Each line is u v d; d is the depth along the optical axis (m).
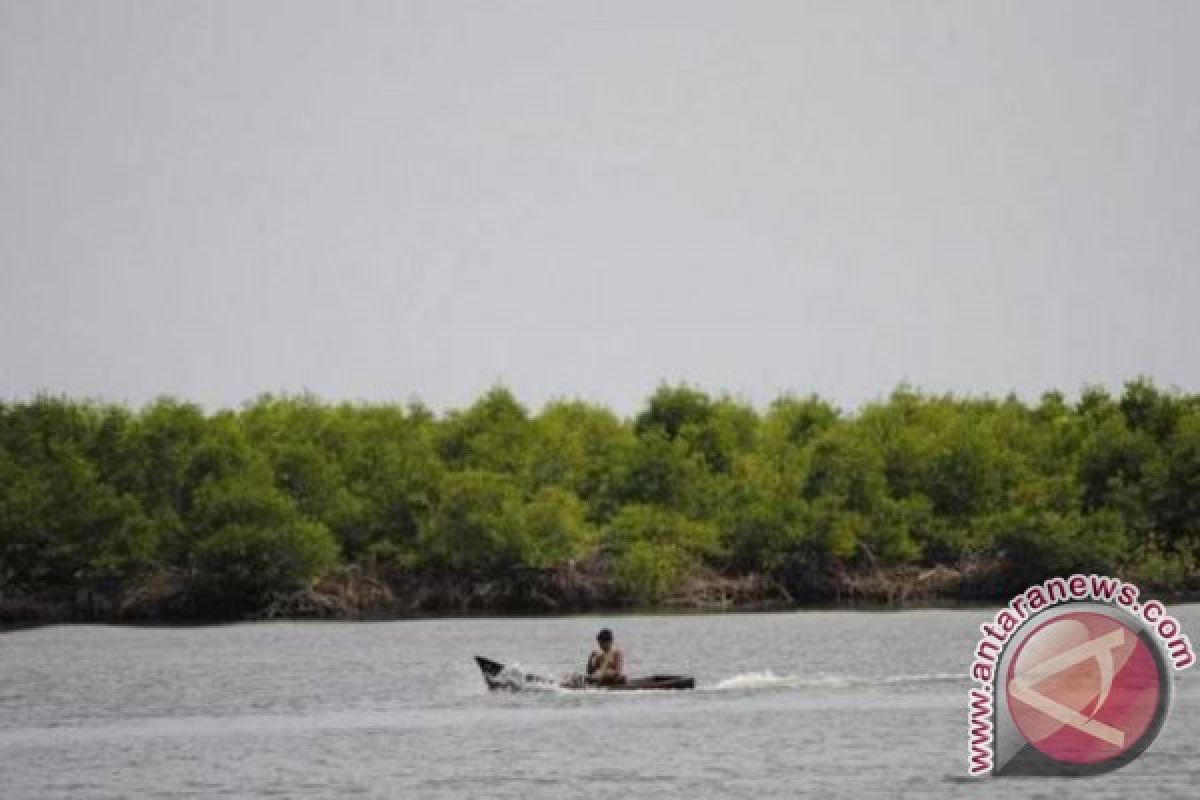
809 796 174.50
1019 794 174.12
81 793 181.12
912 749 199.25
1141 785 177.50
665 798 174.88
